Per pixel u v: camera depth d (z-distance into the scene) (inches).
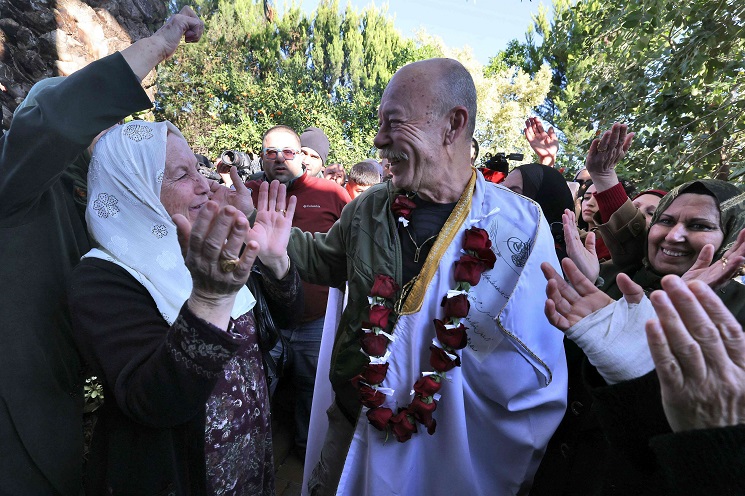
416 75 52.5
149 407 39.8
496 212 54.9
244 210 58.0
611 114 158.9
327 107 565.3
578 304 40.5
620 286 38.1
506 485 56.7
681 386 27.5
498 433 55.7
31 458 44.4
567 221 57.8
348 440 61.6
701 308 26.9
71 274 44.8
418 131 52.3
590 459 54.2
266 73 618.8
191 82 439.8
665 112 142.4
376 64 788.0
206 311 38.5
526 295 52.1
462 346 50.5
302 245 66.4
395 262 56.4
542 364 52.6
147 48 45.8
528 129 109.0
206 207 34.8
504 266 54.0
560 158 222.8
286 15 697.0
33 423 44.3
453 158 54.7
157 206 46.3
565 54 191.6
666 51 140.1
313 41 729.0
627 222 65.9
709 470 27.0
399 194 58.9
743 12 121.6
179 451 45.6
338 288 72.1
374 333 53.7
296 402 106.9
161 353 39.0
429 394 51.3
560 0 461.1
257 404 53.7
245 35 629.0
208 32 537.6
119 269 44.7
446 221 55.3
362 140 607.2
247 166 144.8
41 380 45.0
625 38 150.9
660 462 29.9
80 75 41.3
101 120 41.8
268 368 61.1
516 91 738.8
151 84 162.4
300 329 104.6
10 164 41.0
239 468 50.9
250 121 459.5
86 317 42.8
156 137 46.7
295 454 108.3
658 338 27.2
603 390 35.8
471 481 54.4
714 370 26.8
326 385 73.7
